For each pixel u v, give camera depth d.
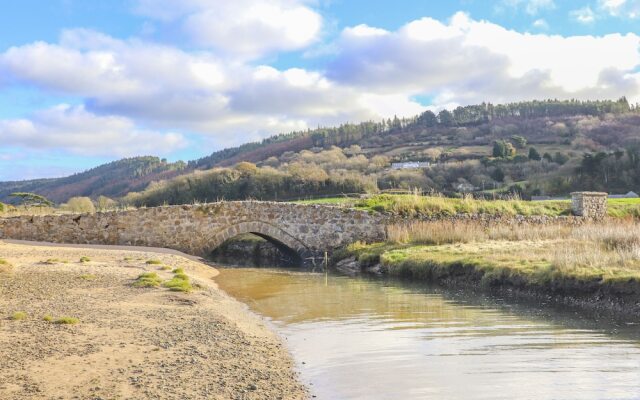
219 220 32.53
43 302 13.39
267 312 14.81
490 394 7.66
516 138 112.31
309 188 66.50
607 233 24.86
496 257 21.28
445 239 28.61
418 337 11.45
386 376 8.58
